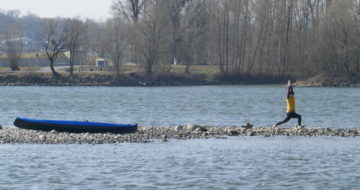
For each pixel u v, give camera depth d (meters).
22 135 163.25
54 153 141.38
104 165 129.00
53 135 164.75
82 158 136.12
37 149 146.12
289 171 125.06
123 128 171.38
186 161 134.12
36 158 135.50
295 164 132.00
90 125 171.50
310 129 180.38
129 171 123.88
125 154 141.12
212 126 191.75
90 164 129.88
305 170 126.06
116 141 158.38
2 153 140.50
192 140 162.88
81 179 116.94
